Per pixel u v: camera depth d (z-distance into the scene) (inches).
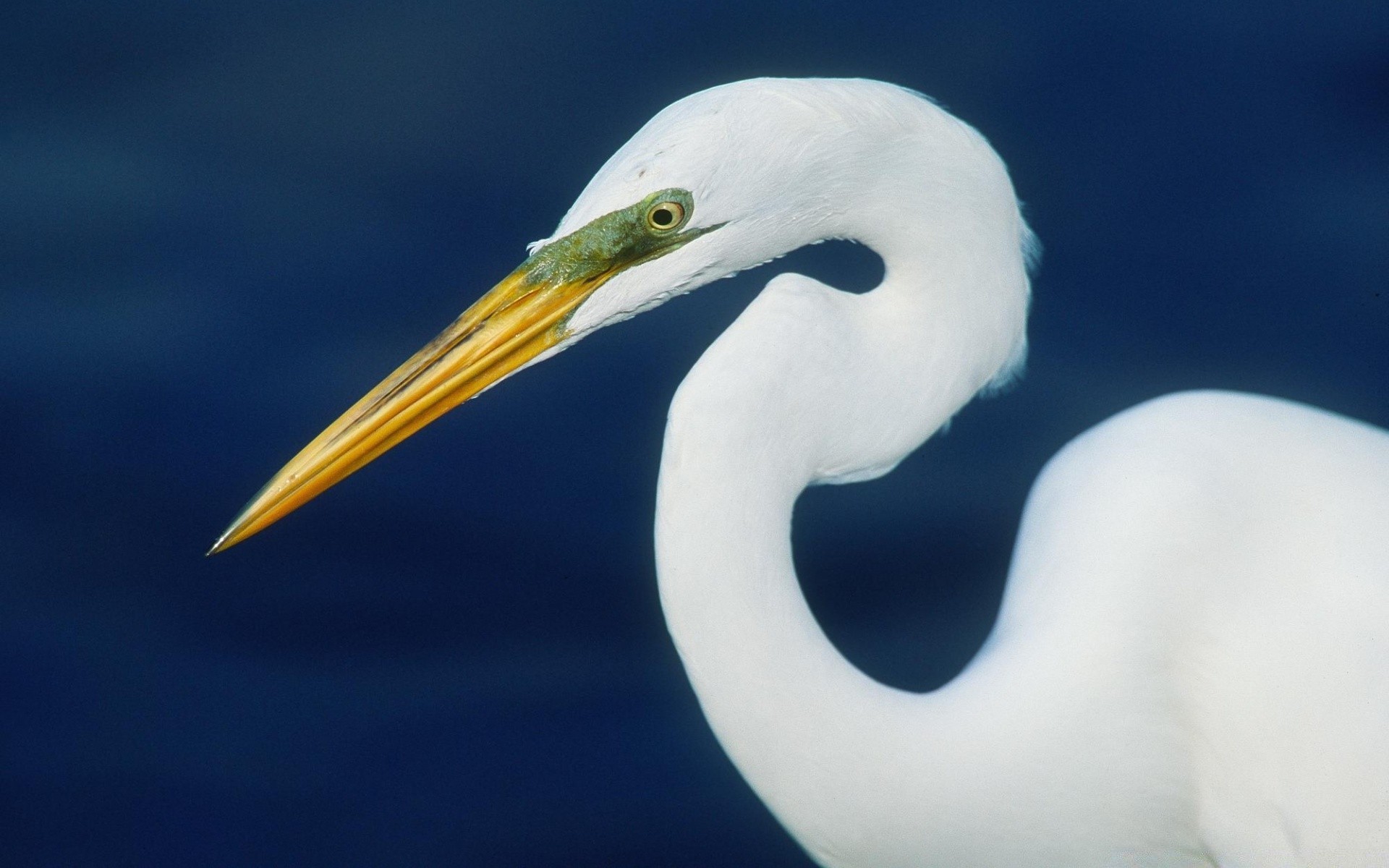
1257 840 249.4
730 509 209.0
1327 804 244.2
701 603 210.5
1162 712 244.4
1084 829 241.4
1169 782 247.0
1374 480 259.1
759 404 211.0
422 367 236.4
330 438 236.7
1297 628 245.4
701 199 224.8
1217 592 248.4
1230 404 275.3
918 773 223.3
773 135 221.9
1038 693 235.8
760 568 211.3
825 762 217.6
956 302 232.5
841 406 222.7
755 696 213.2
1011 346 242.8
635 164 225.0
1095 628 241.4
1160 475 255.8
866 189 227.9
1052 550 260.4
